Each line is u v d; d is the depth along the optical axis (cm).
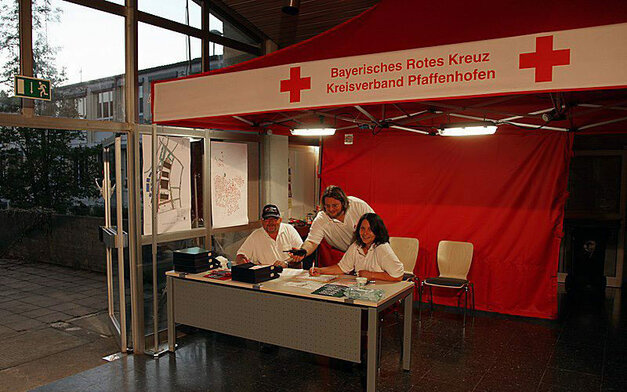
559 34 242
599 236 671
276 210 454
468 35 275
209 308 410
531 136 527
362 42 305
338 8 520
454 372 392
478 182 555
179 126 452
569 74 240
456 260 551
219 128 497
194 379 381
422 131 528
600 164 670
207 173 502
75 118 394
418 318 540
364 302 326
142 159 438
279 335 370
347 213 486
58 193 994
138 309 437
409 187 595
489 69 258
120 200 437
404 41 291
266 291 373
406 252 569
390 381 374
